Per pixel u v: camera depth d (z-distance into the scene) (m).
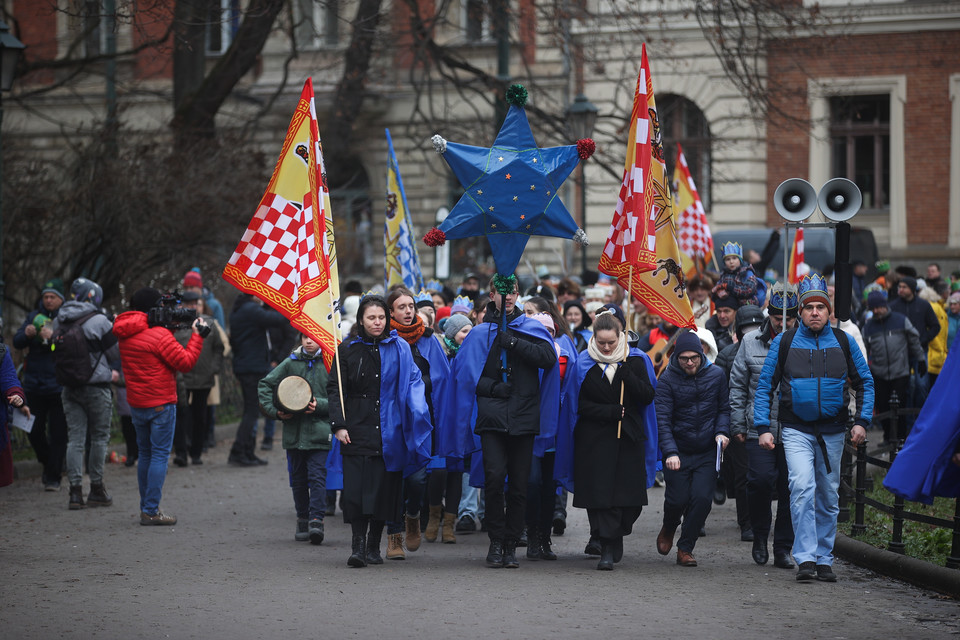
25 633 8.50
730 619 9.12
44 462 16.80
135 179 25.22
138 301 13.84
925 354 22.98
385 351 11.28
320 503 12.63
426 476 12.77
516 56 39.50
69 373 14.70
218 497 16.08
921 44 37.09
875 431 22.66
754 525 11.67
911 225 37.56
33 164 25.47
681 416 11.59
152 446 13.71
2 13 27.45
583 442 11.34
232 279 11.88
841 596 10.07
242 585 10.28
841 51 37.50
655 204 11.98
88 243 24.97
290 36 29.47
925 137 37.25
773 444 10.91
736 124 34.69
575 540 13.20
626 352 11.34
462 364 11.41
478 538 13.32
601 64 32.38
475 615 9.13
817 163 37.44
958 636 8.65
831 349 10.82
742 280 16.67
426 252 40.50
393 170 17.36
